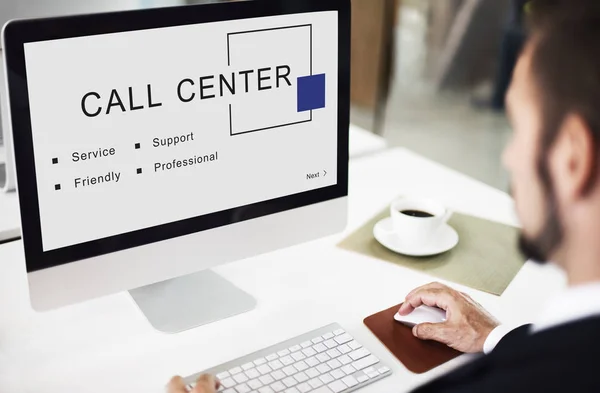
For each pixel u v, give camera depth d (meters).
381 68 4.16
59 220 0.97
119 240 1.03
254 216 1.15
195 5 1.00
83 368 0.99
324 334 1.06
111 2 1.53
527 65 0.52
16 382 0.96
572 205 0.50
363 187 1.61
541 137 0.51
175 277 1.22
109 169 1.00
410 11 4.50
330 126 1.19
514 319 1.12
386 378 0.98
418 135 3.86
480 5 4.12
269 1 1.07
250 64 1.08
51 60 0.91
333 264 1.29
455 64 4.36
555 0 0.51
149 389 0.95
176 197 1.07
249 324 1.10
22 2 1.40
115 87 0.97
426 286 1.13
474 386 0.54
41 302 0.98
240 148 1.11
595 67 0.48
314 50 1.14
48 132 0.93
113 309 1.14
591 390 0.47
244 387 0.94
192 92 1.04
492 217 1.47
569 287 0.53
